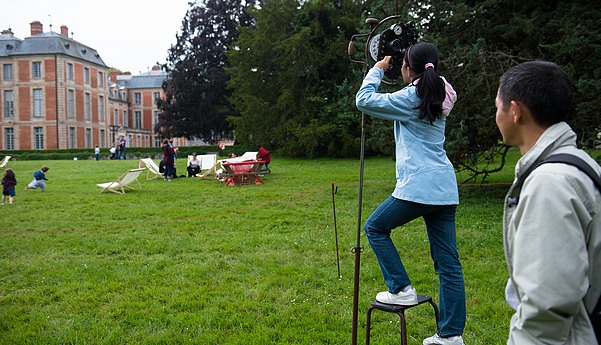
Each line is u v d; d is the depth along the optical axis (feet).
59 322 15.58
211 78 154.61
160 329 14.99
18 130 230.27
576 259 4.84
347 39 106.73
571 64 32.19
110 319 15.79
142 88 313.73
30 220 34.50
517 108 5.79
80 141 241.55
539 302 4.87
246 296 17.81
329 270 20.89
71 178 68.23
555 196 5.02
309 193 46.85
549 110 5.62
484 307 16.31
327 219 33.27
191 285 19.11
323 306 16.83
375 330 14.69
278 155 116.06
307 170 75.46
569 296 4.79
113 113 293.84
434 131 10.21
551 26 34.01
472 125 36.29
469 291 18.11
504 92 5.95
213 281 19.65
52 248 25.73
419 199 9.80
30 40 229.45
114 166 93.04
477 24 37.78
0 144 231.09
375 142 41.65
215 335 14.43
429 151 10.11
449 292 10.28
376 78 10.37
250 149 126.93
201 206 40.34
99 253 24.75
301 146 104.68
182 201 43.42
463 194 44.24
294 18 111.14
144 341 14.16
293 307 16.65
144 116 315.37
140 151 182.39
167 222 32.96
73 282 19.61
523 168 5.62
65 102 230.27
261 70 115.55
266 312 16.40
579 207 5.00
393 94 10.10
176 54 166.09
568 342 5.12
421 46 10.21
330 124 103.45
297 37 101.76
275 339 14.30
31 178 68.90
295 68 104.88
